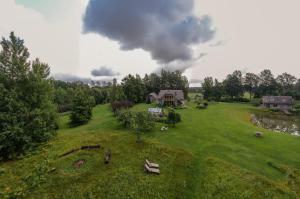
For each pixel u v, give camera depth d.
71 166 26.47
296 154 31.62
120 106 73.06
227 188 21.77
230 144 35.69
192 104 99.81
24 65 34.12
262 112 84.75
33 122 32.91
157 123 50.34
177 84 132.12
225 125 50.53
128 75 110.69
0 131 29.83
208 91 123.69
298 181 23.77
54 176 23.92
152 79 133.88
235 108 89.06
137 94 108.50
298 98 116.00
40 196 20.25
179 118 51.06
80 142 35.59
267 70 130.00
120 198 20.05
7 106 30.66
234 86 127.00
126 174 24.20
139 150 31.56
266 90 129.25
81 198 20.00
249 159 29.47
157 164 26.17
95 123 55.50
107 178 23.39
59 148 32.72
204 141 37.09
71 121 58.12
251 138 39.69
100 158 28.78
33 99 33.97
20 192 20.72
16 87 32.69
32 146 32.19
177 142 36.34
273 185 22.48
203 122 53.69
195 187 22.09
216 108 85.75
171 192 21.09
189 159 28.66
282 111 86.06
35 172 24.83
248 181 23.05
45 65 37.59
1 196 19.98
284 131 53.59
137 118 37.91
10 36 32.88
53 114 38.81
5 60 32.62
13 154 29.83
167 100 92.31
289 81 131.88
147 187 21.75
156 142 35.47
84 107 57.28
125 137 38.44
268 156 30.81
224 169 25.73
